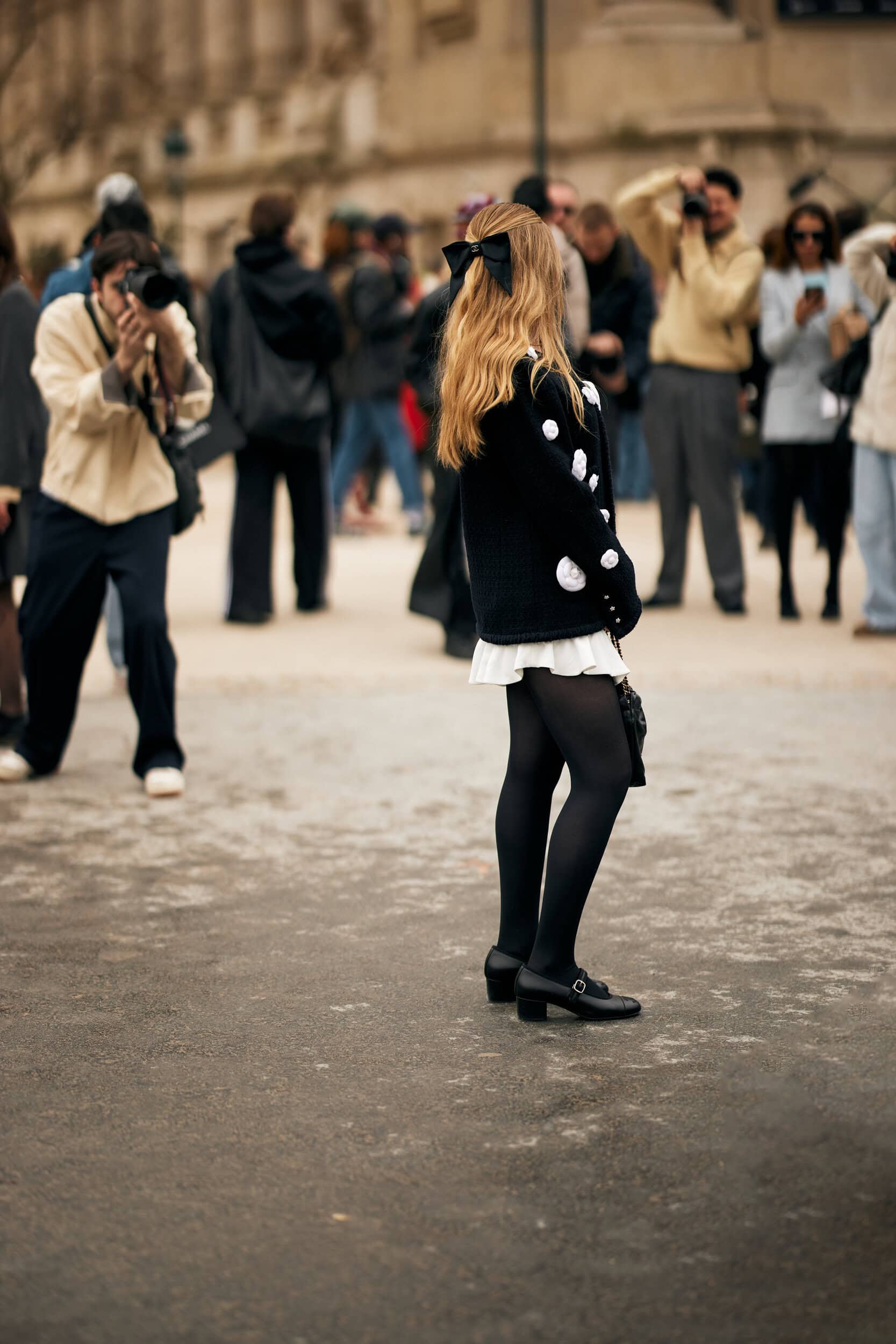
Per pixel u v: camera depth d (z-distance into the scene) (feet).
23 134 130.00
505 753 28.22
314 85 145.07
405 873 21.86
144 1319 11.46
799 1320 11.36
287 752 28.37
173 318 24.58
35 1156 13.96
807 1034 16.39
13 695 29.45
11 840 23.48
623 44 107.76
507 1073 15.61
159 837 23.58
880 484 37.40
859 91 111.55
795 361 39.68
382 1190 13.28
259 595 41.32
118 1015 17.11
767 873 21.63
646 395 41.96
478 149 114.11
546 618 16.21
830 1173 13.46
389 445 58.80
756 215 104.42
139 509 25.46
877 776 26.43
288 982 18.03
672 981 17.95
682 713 30.91
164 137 125.49
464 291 16.12
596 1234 12.54
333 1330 11.30
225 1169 13.69
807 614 41.70
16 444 27.89
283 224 39.96
